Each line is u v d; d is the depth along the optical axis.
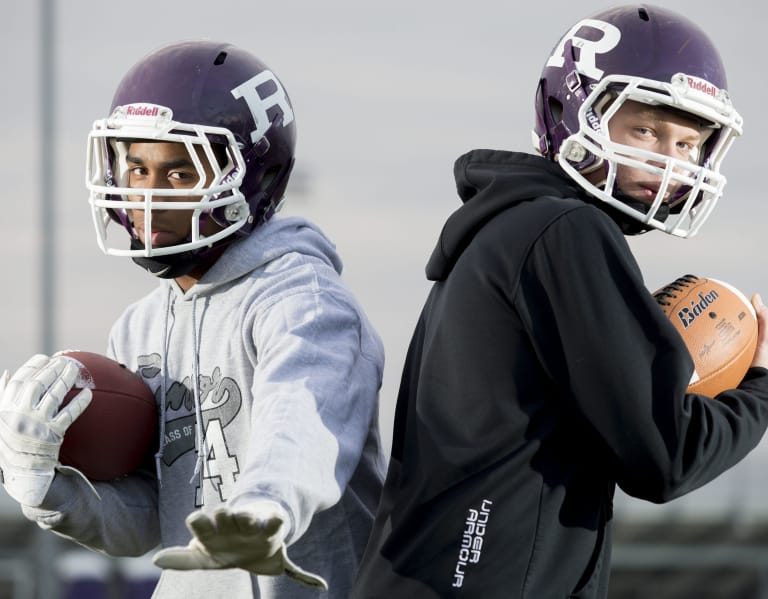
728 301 11.44
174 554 8.59
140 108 11.36
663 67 10.87
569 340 9.98
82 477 11.45
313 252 11.84
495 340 10.23
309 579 8.86
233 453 11.38
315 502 9.80
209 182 11.52
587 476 10.26
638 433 9.80
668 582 40.09
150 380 12.04
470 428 10.14
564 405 10.15
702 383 11.05
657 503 10.09
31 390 11.05
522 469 10.04
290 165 12.21
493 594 9.88
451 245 10.86
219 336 11.57
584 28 11.29
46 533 35.91
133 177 11.52
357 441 10.71
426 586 10.00
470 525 9.99
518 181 10.72
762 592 39.75
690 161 11.07
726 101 10.98
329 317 11.11
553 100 11.48
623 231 11.36
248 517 8.40
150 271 11.64
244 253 11.57
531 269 10.20
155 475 12.20
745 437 10.37
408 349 11.33
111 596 34.69
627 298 10.04
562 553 10.05
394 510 10.48
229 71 11.73
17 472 11.09
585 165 10.95
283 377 10.58
